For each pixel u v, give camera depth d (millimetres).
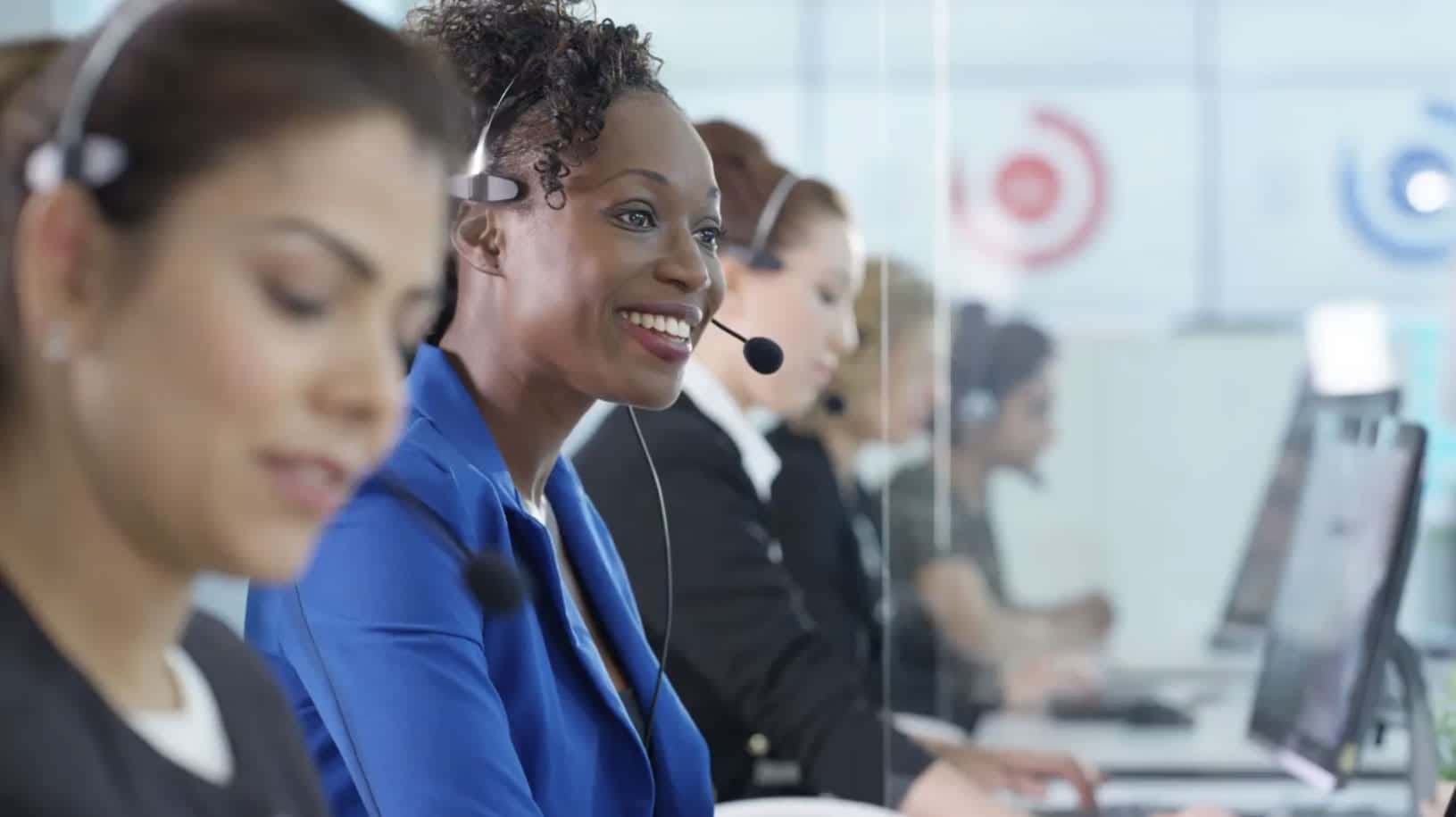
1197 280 2682
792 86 4383
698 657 1889
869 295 2266
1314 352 2355
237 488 472
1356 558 1903
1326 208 2600
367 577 982
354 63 492
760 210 1976
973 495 2320
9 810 446
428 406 1074
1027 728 2186
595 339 1076
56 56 516
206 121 463
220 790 524
